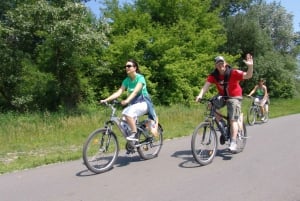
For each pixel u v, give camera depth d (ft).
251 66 23.11
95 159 21.85
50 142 35.04
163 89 75.36
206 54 79.30
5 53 57.62
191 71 74.79
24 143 34.47
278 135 33.58
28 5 53.06
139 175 21.01
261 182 19.02
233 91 24.39
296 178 19.56
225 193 17.48
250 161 23.39
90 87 69.15
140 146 24.00
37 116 47.50
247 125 44.11
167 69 72.43
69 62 58.23
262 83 47.57
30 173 22.81
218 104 23.90
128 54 69.51
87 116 46.24
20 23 53.62
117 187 18.95
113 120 22.52
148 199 17.01
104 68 64.75
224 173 20.83
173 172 21.36
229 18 117.29
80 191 18.58
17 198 18.01
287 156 24.56
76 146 33.35
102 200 17.11
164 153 26.73
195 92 75.97
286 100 104.94
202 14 86.58
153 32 73.72
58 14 52.24
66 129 40.70
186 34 79.87
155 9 80.89
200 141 22.82
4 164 25.84
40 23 53.57
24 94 59.57
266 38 115.96
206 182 19.25
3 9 61.62
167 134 36.06
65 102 64.44
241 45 113.19
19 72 60.03
